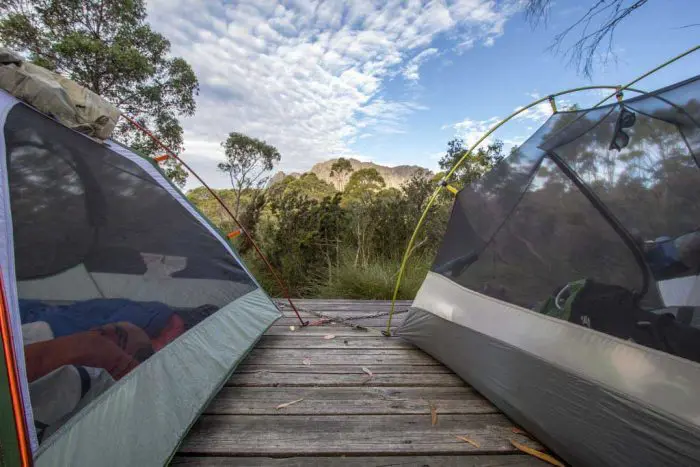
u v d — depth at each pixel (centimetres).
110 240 152
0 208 105
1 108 125
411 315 256
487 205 206
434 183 603
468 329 196
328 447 141
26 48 793
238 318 227
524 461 137
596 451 118
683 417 98
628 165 131
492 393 169
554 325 147
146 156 216
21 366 89
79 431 100
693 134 113
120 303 144
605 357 124
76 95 160
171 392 141
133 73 855
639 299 120
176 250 195
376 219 573
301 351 245
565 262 150
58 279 119
